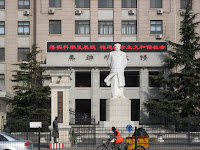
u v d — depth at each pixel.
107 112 37.62
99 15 54.97
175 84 44.72
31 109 44.56
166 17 54.94
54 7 54.56
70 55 50.41
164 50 50.69
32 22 55.72
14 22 55.56
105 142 22.48
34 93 44.84
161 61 50.41
